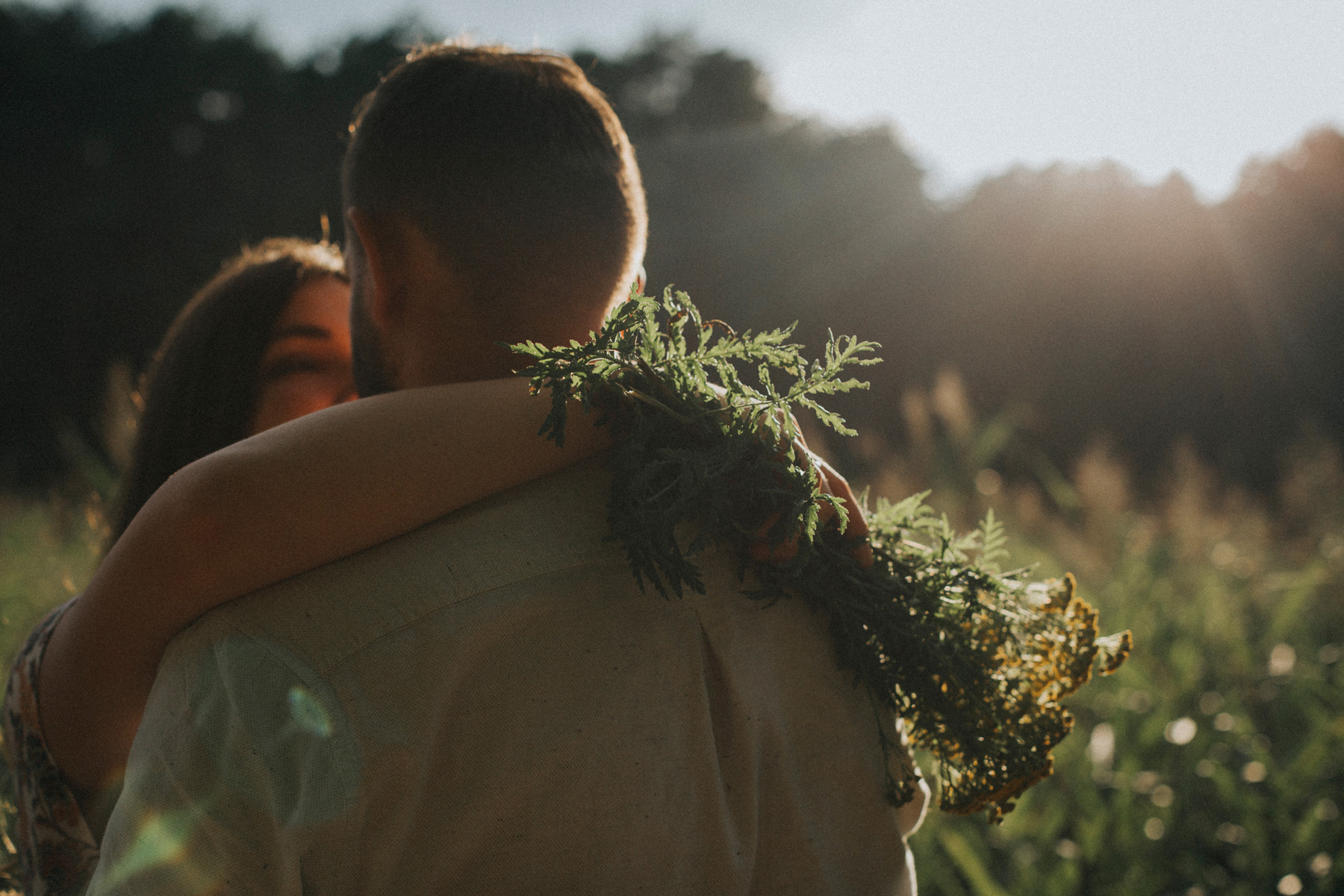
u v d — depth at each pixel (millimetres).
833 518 712
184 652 567
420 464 578
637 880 613
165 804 545
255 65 21750
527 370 583
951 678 752
